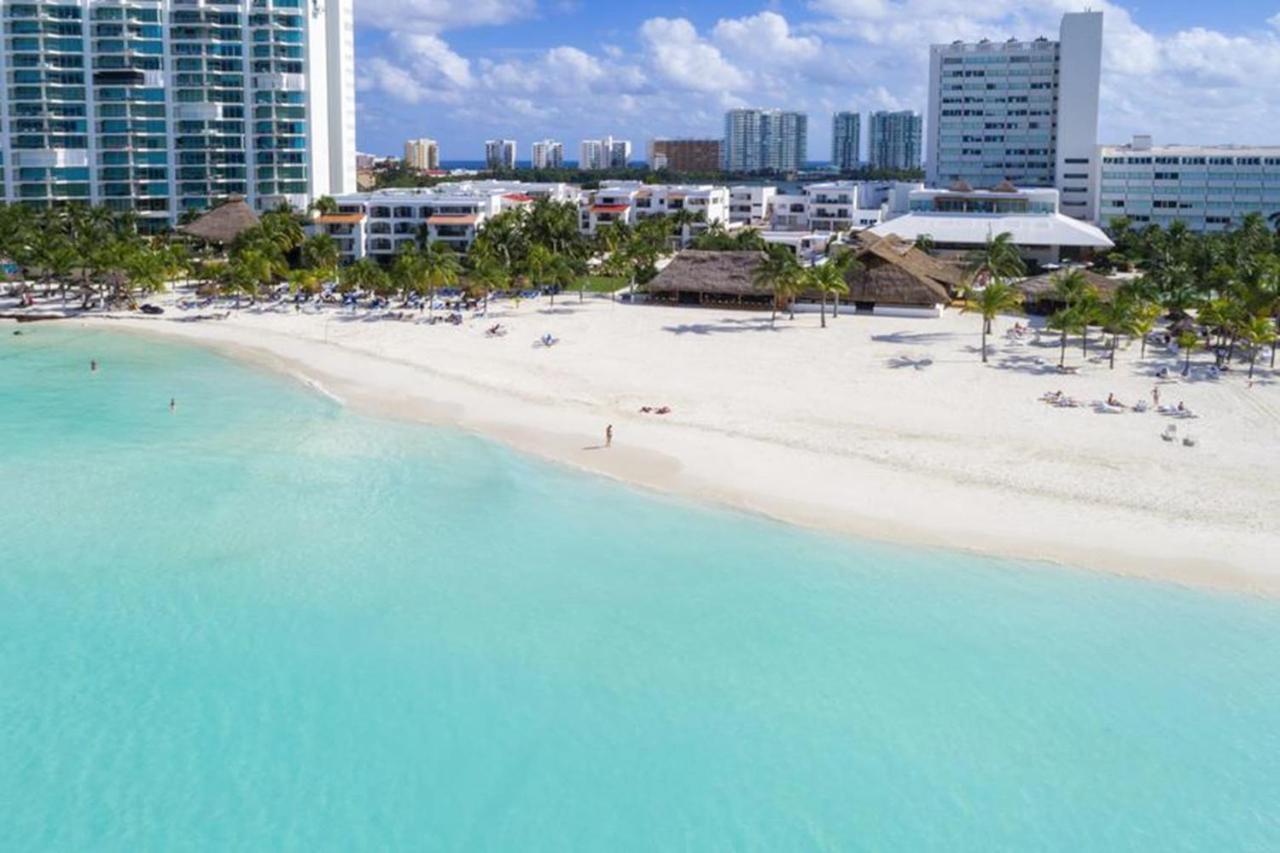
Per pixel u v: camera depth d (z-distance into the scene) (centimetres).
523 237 13825
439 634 4525
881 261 12038
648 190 19950
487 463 6644
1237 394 7962
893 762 3706
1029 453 6638
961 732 3866
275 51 18262
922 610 4712
